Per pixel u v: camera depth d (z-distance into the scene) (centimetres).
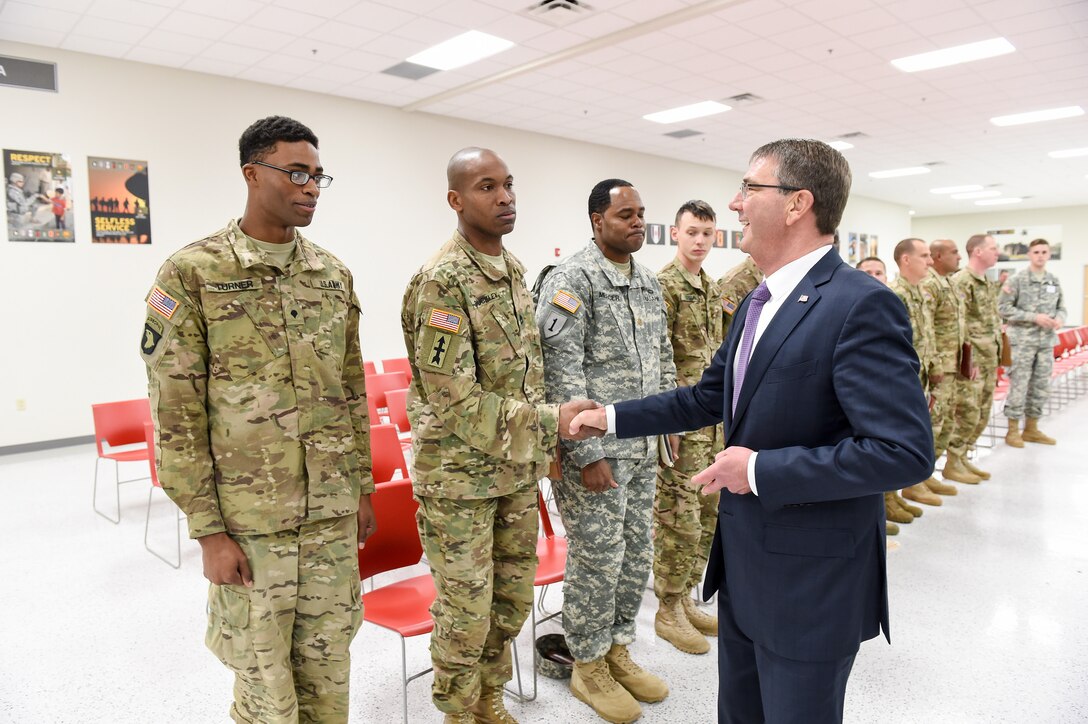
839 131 954
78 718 206
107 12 502
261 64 628
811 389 112
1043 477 475
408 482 218
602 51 614
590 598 206
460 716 182
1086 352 859
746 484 110
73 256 589
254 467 144
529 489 185
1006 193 1578
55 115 574
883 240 1730
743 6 522
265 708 148
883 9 532
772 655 117
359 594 164
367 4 502
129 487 473
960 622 268
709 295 273
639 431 151
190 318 139
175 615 278
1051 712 208
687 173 1182
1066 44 614
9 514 411
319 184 153
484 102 775
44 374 582
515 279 184
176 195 640
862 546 113
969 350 427
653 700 212
